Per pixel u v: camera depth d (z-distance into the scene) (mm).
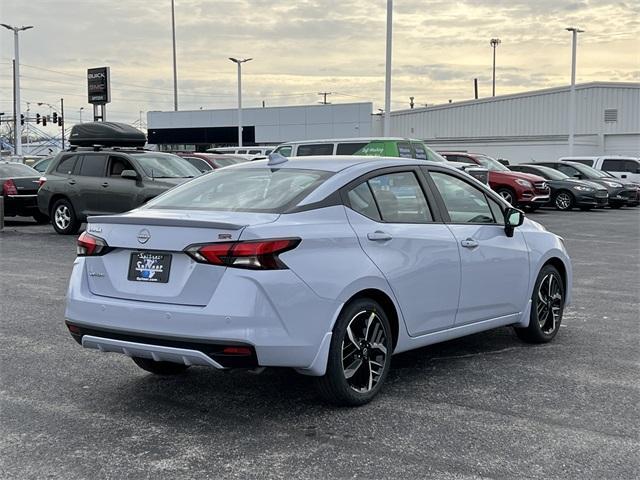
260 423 4633
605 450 4199
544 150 50375
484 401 5055
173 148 62656
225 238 4344
